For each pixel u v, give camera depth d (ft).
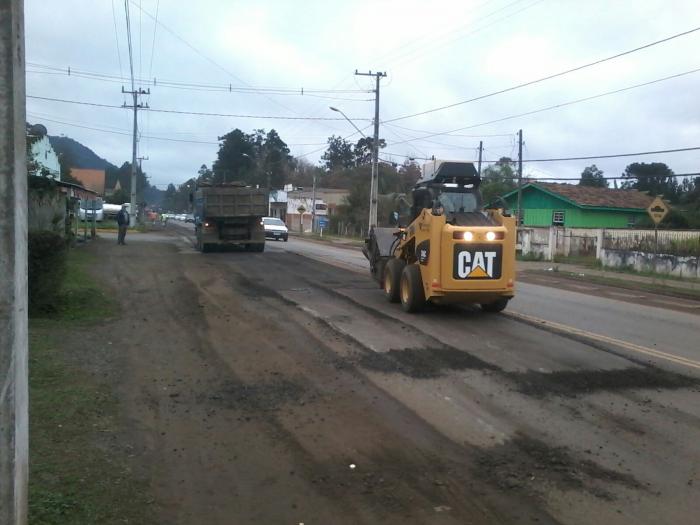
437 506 14.17
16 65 9.18
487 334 33.45
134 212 170.50
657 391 23.49
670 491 15.19
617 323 39.42
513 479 15.66
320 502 14.29
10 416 9.41
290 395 22.06
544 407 21.31
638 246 87.15
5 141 9.11
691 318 43.98
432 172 43.01
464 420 19.88
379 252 47.55
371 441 17.99
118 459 16.21
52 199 66.69
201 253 86.22
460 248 37.09
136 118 170.19
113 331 31.68
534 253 106.52
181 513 13.62
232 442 17.74
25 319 9.86
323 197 292.20
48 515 12.85
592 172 273.13
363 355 27.91
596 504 14.42
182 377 23.98
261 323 35.01
